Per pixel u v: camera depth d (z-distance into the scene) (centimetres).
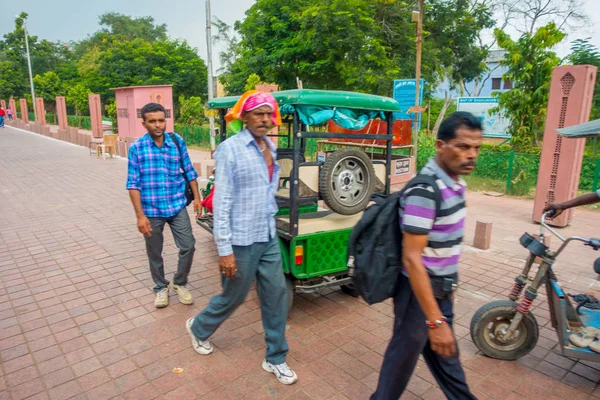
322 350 334
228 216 266
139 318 382
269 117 267
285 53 1855
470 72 2325
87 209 786
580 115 644
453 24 2156
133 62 3325
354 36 1638
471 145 192
